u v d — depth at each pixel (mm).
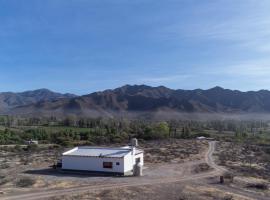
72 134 141875
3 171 65625
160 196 46844
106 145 112000
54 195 46844
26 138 139250
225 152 95250
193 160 79375
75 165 64812
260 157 88750
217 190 50812
